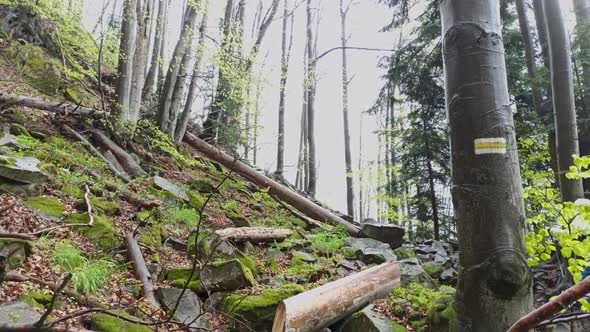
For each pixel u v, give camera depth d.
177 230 6.28
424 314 4.21
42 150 6.67
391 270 4.92
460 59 2.64
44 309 3.12
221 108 13.39
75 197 5.68
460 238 2.60
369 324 3.86
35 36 10.57
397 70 11.33
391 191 12.09
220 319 4.14
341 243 7.67
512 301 2.39
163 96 10.79
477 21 2.62
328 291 3.87
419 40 10.99
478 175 2.52
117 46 9.83
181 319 3.80
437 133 11.00
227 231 6.28
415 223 12.10
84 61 11.90
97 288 3.75
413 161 11.34
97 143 8.51
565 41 4.84
